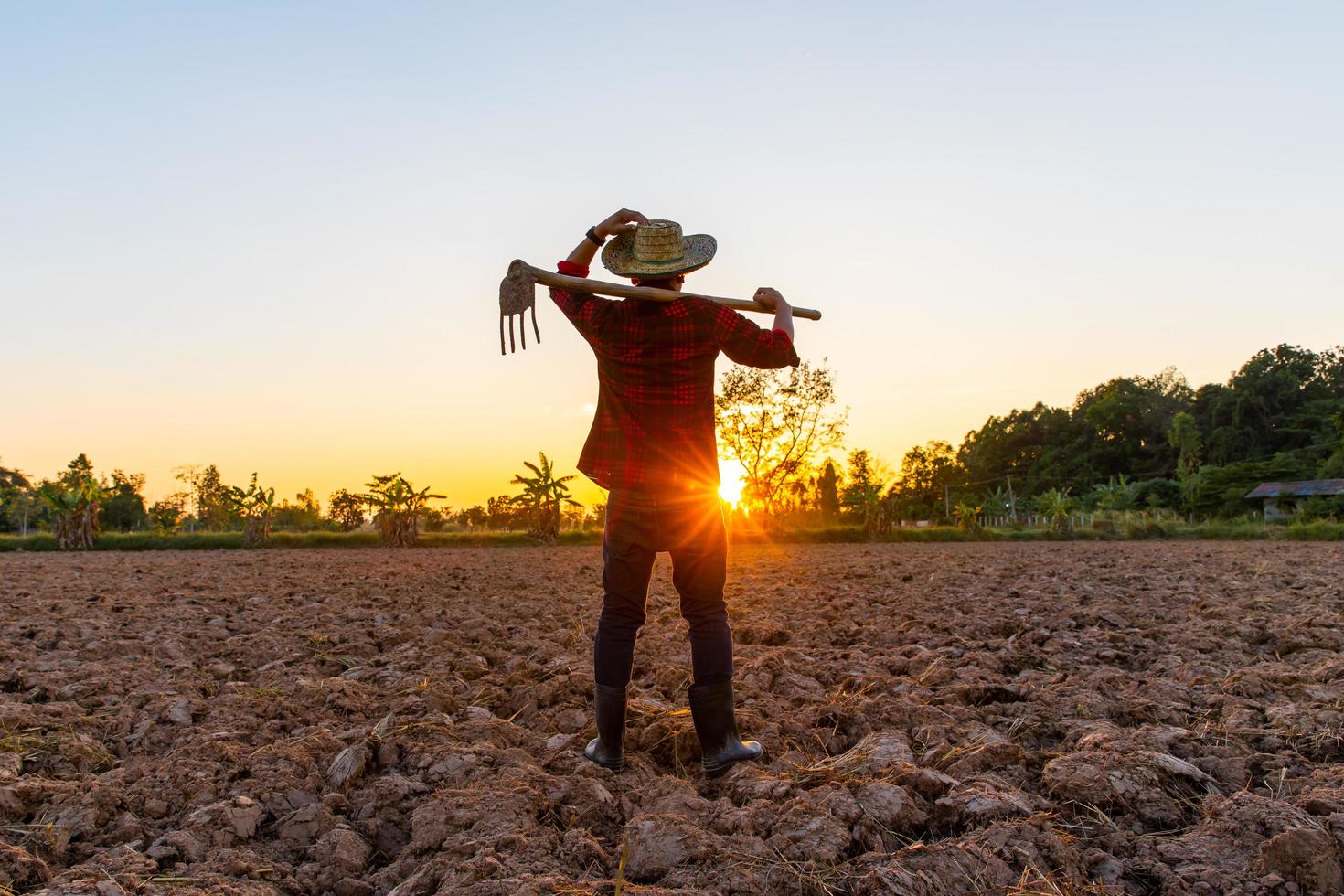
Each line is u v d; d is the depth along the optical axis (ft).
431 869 7.27
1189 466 258.98
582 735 11.44
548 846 7.77
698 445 9.51
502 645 19.34
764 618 23.65
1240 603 25.54
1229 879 7.05
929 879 6.89
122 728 12.29
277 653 18.33
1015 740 11.50
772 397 131.23
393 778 9.44
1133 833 8.18
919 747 10.88
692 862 7.33
